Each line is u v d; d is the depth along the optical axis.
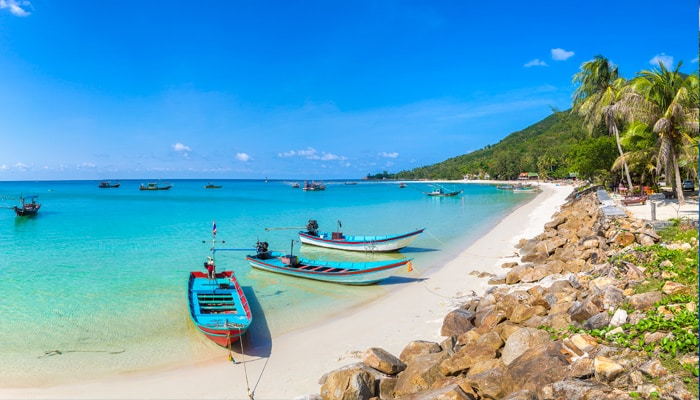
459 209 60.31
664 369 7.72
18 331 15.93
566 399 7.73
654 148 37.88
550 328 11.71
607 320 10.77
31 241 35.19
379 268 20.75
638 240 19.28
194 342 14.98
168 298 19.73
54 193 122.62
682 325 9.24
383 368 11.38
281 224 45.81
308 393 11.30
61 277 23.34
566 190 87.56
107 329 16.12
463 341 12.74
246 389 11.78
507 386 8.91
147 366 13.26
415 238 31.61
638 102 30.89
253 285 22.00
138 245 33.19
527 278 19.16
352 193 118.06
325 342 14.76
